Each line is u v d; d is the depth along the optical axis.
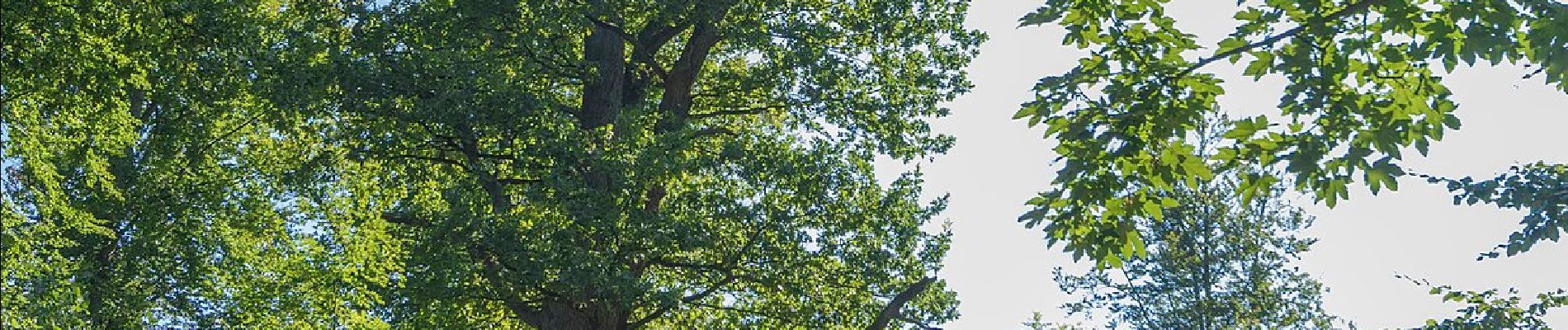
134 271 22.00
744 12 22.34
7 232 18.22
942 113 24.30
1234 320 39.28
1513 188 12.90
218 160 23.47
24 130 17.95
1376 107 9.84
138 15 16.88
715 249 21.55
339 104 20.44
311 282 21.97
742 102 24.84
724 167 21.55
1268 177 10.08
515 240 19.59
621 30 22.14
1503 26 9.27
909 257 22.83
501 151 20.69
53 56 16.58
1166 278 40.16
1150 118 9.82
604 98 23.00
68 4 16.56
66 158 19.67
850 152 24.05
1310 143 9.91
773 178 21.50
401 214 22.88
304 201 22.92
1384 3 9.52
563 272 19.36
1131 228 10.07
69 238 21.84
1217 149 10.06
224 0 18.61
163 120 22.69
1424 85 9.80
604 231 19.91
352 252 21.77
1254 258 39.88
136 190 22.16
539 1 20.97
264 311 21.94
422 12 21.27
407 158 21.42
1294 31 9.79
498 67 20.72
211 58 18.97
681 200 21.31
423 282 19.98
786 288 21.97
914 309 23.14
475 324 21.75
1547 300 16.58
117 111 18.34
